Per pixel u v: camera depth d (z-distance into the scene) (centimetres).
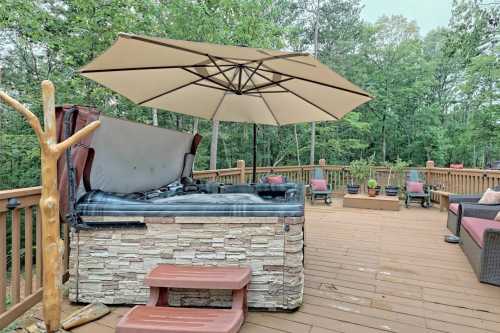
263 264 232
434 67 1535
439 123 1572
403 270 326
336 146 1408
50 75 664
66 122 226
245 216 231
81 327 209
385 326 218
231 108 415
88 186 245
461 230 406
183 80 320
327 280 297
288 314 231
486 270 295
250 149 1437
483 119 1097
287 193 315
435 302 256
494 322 226
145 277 224
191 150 414
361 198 698
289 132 1494
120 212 234
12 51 677
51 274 168
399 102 1523
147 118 917
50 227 166
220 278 207
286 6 1490
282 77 296
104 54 219
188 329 171
